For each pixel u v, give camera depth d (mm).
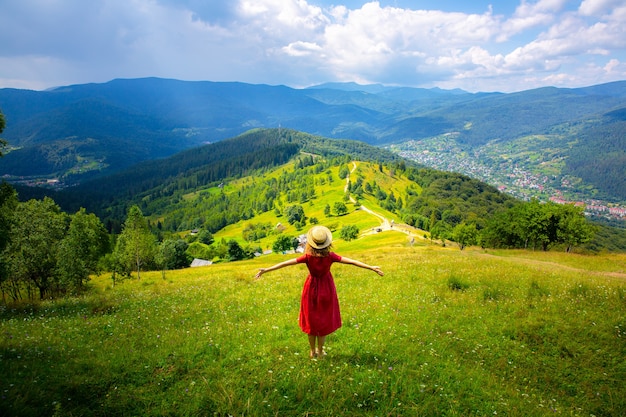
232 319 11328
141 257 62719
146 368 7277
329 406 6031
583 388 7777
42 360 7711
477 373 7770
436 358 8352
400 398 6402
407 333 9789
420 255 32312
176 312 12562
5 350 8203
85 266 38375
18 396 5832
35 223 35875
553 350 9281
